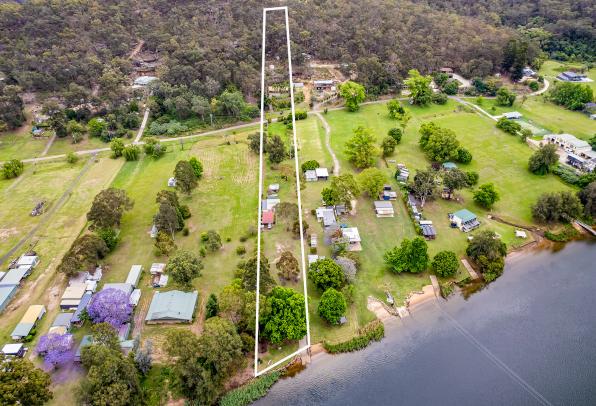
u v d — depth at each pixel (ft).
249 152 481.05
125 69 620.90
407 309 298.97
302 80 648.38
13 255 339.36
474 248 330.34
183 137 523.70
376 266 330.13
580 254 348.59
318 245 343.05
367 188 389.39
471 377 257.55
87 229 366.43
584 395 247.50
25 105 572.10
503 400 245.04
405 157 469.16
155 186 420.77
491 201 381.40
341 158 465.06
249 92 609.83
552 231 368.48
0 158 476.95
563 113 569.23
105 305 272.72
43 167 460.96
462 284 317.63
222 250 338.75
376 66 624.59
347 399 246.68
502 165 452.76
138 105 586.86
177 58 621.72
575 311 299.99
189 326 279.69
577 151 458.09
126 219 376.07
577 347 275.59
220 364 238.68
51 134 524.93
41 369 240.73
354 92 566.77
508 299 309.22
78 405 215.92
